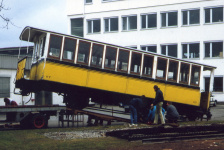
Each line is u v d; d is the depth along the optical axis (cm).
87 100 2073
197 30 4091
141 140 1329
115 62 2034
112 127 1884
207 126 1588
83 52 1933
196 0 4091
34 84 1988
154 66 2173
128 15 4350
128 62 2080
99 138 1432
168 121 1923
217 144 1202
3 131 1658
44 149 1147
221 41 4009
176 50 4178
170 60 2238
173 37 4178
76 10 4550
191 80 2325
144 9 4281
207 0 4056
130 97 2114
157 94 1866
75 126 2019
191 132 1478
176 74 2261
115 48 2038
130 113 1938
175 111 1906
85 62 1936
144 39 4284
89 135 1524
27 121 1803
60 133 1583
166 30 4200
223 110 3123
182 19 4159
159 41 4225
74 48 1906
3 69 3103
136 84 2103
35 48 2000
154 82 2170
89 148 1160
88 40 1952
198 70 2359
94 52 1967
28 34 1948
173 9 4175
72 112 1942
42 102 3375
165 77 2216
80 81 1917
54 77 1839
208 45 4075
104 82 1995
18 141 1328
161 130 1513
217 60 4006
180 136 1381
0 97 3075
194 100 2338
